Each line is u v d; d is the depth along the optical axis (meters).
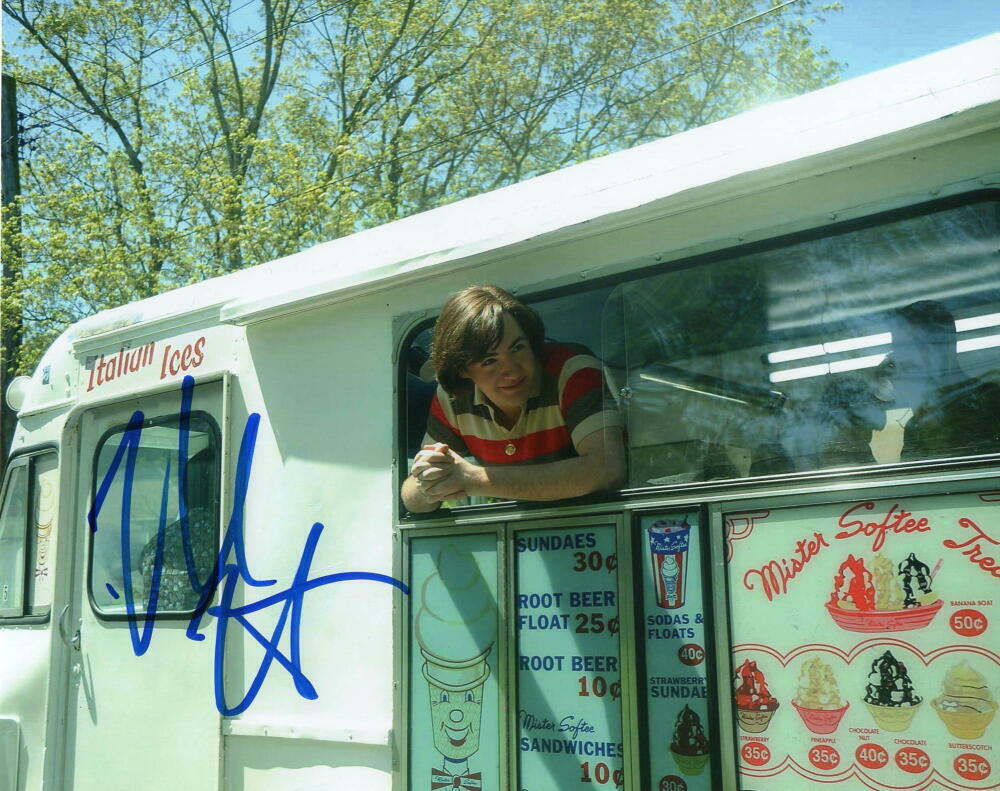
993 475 2.10
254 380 3.61
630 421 2.68
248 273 3.79
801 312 2.44
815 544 2.30
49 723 4.06
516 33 18.36
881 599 2.20
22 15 19.16
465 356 2.75
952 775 2.07
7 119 15.52
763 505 2.39
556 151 18.34
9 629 4.39
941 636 2.11
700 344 2.59
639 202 2.61
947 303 2.23
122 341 4.16
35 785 4.06
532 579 2.77
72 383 4.35
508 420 2.90
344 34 18.77
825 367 2.38
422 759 2.93
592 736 2.60
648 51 18.03
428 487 2.86
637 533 2.59
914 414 2.24
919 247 2.28
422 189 18.75
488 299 2.76
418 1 18.36
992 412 2.14
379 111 18.58
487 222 3.04
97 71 19.27
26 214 16.67
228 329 3.74
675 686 2.47
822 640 2.26
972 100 2.13
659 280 2.67
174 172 18.73
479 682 2.84
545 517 2.76
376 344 3.27
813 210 2.41
